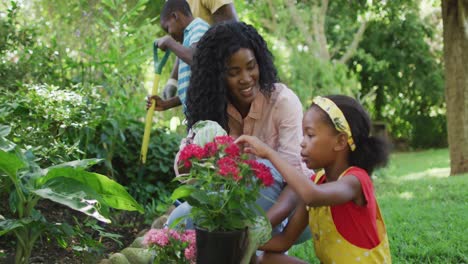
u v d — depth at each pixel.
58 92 3.94
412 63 16.78
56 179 2.78
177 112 6.10
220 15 3.91
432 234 4.25
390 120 17.78
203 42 2.70
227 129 2.82
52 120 3.91
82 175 2.78
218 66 2.64
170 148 5.11
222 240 2.14
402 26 16.34
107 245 3.89
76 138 4.32
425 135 17.50
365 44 16.47
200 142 2.50
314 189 2.21
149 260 3.18
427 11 16.97
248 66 2.63
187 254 2.32
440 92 16.98
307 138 2.45
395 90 17.30
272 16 11.95
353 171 2.40
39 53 4.89
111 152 4.67
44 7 6.52
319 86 10.95
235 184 2.08
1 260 3.24
